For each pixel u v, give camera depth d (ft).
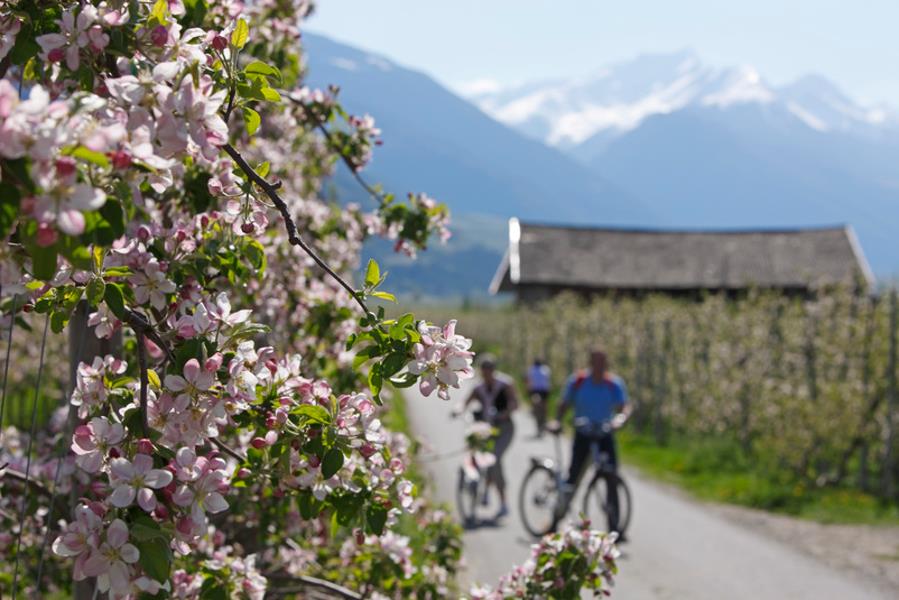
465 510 45.57
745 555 38.09
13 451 17.70
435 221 16.93
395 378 8.27
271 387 8.84
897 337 52.70
